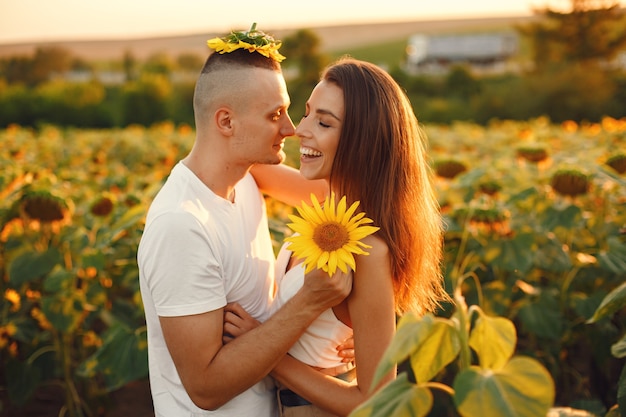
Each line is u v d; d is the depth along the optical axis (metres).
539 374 1.07
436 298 2.14
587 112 33.41
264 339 1.71
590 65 38.25
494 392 1.06
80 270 3.27
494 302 3.13
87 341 3.49
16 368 3.39
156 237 1.71
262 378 1.76
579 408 2.67
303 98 37.00
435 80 41.03
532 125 11.69
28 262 3.13
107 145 9.84
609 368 3.53
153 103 33.56
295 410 1.90
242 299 1.89
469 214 3.17
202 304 1.71
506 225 3.20
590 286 3.60
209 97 1.82
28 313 3.76
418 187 1.90
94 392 3.57
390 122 1.84
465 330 1.15
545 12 42.34
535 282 3.60
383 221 1.82
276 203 3.75
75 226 3.37
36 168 4.12
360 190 1.85
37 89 35.28
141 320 3.62
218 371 1.71
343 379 1.94
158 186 3.61
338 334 1.86
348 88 1.83
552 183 3.46
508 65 52.19
